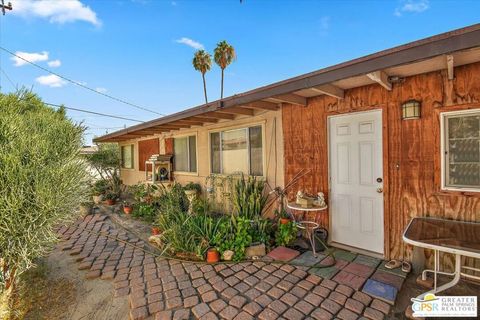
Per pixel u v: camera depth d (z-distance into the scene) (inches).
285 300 96.3
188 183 265.7
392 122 122.4
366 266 120.9
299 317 86.5
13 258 87.0
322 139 150.9
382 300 93.6
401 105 119.1
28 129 95.9
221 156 229.9
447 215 108.0
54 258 151.7
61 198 93.5
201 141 253.0
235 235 146.8
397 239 122.9
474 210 101.8
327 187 148.9
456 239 83.0
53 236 94.1
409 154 117.8
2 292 91.3
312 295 98.8
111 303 102.9
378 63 86.4
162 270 128.3
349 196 141.7
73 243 175.6
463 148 104.7
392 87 121.7
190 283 113.3
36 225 87.6
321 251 141.2
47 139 97.4
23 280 118.2
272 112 181.3
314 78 106.5
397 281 106.0
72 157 103.3
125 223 227.0
